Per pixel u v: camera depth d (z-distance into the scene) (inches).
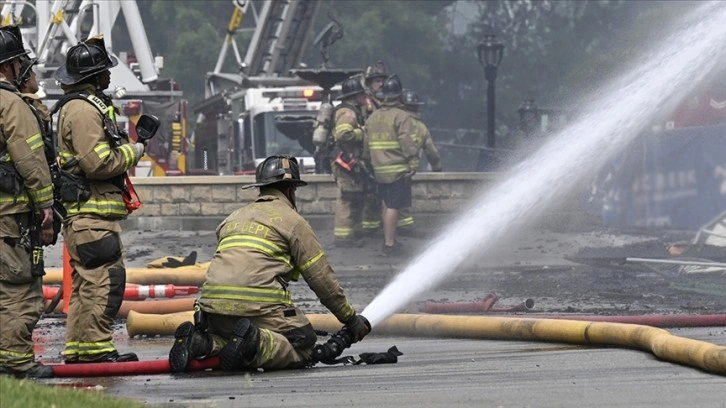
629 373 584.4
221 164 2314.2
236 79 2519.7
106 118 669.3
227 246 641.6
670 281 1209.4
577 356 660.1
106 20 2219.5
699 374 577.6
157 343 817.5
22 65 635.5
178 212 1658.5
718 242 1437.0
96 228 665.0
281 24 2476.6
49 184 617.9
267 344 621.3
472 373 598.5
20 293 620.1
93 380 610.5
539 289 1167.6
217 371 637.3
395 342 788.0
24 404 430.0
